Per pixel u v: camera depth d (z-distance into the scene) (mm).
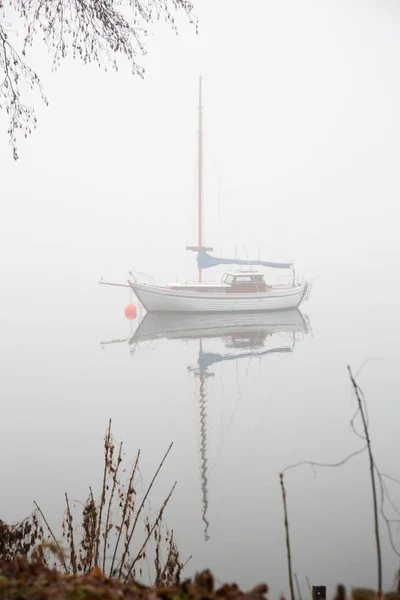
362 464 15766
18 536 6125
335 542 11266
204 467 15867
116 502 12570
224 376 28625
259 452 17234
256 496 13711
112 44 6699
